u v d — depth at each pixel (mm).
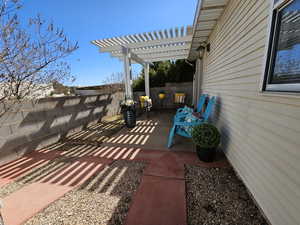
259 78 1326
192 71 7758
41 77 2660
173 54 5984
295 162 912
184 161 2258
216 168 2035
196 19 2748
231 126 2070
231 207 1377
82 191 1663
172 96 7613
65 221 1295
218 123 2836
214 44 3215
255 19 1412
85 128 4312
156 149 2750
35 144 2818
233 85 2006
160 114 6227
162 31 3756
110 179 1874
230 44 2156
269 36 1158
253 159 1433
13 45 1979
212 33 3402
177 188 1659
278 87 1092
